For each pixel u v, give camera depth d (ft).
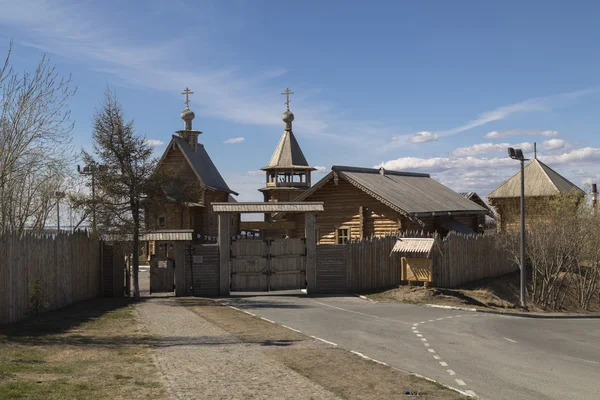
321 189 128.77
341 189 126.52
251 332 55.31
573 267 126.41
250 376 35.81
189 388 32.22
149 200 86.07
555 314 90.53
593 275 118.11
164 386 32.40
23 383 31.17
